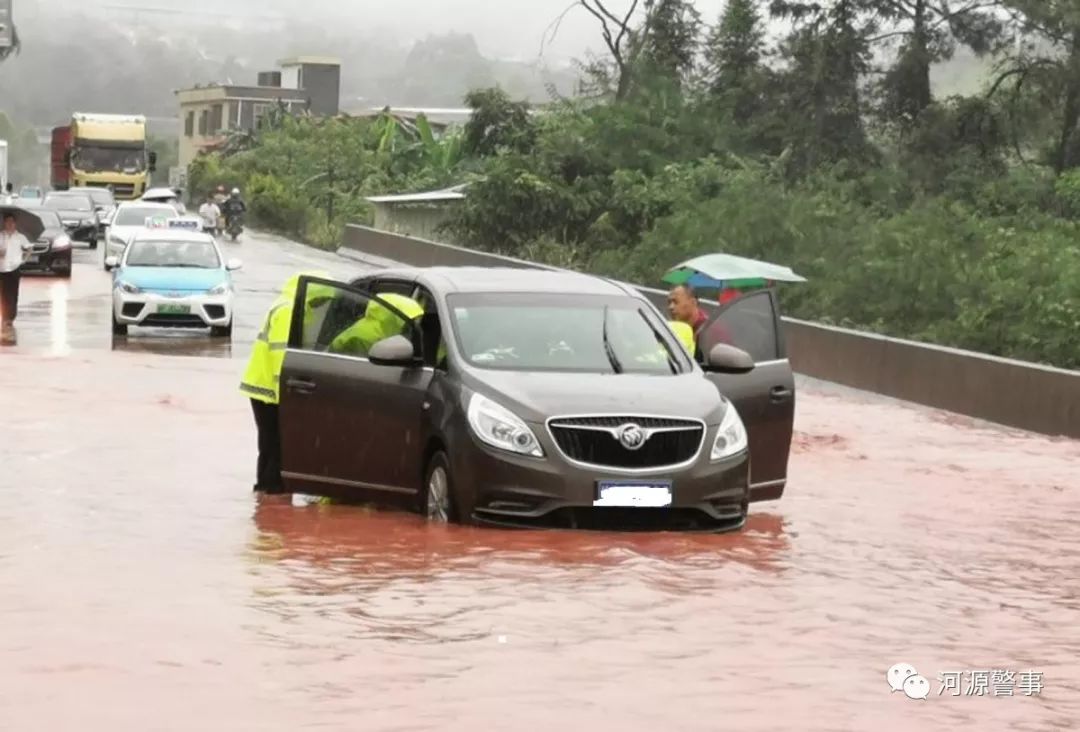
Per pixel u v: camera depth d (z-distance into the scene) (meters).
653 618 10.84
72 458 18.33
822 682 9.37
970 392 27.72
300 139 124.69
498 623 10.57
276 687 8.93
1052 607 11.73
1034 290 38.53
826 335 32.91
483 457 13.99
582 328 15.38
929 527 15.37
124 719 8.27
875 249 45.62
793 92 72.94
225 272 36.66
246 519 14.71
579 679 9.25
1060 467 20.73
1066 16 66.88
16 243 36.00
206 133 172.62
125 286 35.25
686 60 79.50
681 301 19.47
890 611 11.39
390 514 15.12
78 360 29.94
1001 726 8.59
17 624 10.32
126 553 12.88
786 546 13.96
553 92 81.25
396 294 16.28
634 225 67.94
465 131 88.81
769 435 16.11
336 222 97.94
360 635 10.16
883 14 72.75
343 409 15.33
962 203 61.44
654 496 14.04
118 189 103.31
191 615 10.65
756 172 62.72
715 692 9.06
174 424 21.59
